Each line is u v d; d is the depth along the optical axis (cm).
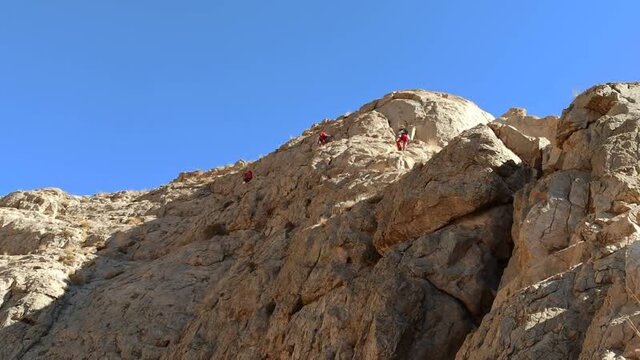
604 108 1413
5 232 3180
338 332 1439
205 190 3478
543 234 1214
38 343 2250
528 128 2130
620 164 1248
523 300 1009
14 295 2436
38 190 3862
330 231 1772
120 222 3306
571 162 1363
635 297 841
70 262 2717
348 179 2353
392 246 1575
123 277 2584
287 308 1655
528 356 916
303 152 3125
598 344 848
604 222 1127
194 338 1923
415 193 1548
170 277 2428
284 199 2623
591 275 991
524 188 1415
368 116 3303
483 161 1523
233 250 2506
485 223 1436
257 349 1670
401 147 2756
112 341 2175
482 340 1045
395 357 1260
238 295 1941
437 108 3344
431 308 1328
